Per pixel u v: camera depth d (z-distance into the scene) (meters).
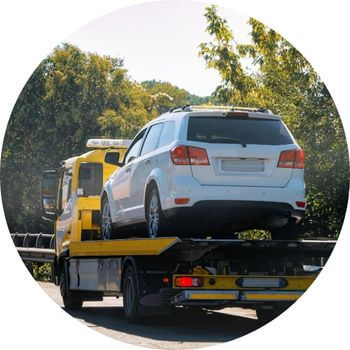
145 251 14.27
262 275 14.62
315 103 19.64
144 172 14.91
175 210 13.72
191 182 13.66
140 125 20.23
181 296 14.16
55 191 20.39
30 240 21.50
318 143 19.05
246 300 14.28
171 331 14.94
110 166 19.66
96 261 17.23
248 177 13.81
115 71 20.22
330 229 18.16
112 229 16.92
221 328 15.50
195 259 14.24
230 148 13.80
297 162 14.07
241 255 14.80
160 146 14.56
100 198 17.53
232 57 19.72
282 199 13.88
